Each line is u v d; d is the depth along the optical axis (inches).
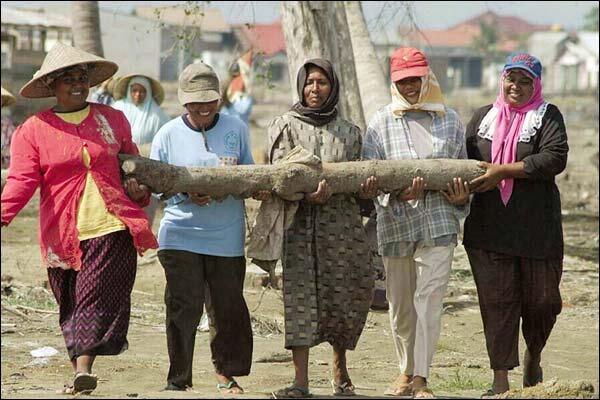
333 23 1119.0
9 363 726.5
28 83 566.9
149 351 770.2
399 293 608.4
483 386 676.7
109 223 559.5
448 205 600.4
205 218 585.3
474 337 848.9
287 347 578.9
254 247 582.9
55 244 559.5
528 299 609.0
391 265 605.9
